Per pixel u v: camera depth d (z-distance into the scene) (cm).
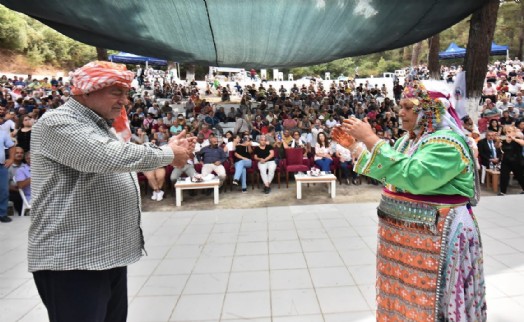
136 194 160
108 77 138
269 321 250
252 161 758
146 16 461
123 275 168
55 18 471
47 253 138
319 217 497
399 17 472
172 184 757
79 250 138
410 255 156
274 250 381
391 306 166
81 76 138
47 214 138
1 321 257
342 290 290
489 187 709
